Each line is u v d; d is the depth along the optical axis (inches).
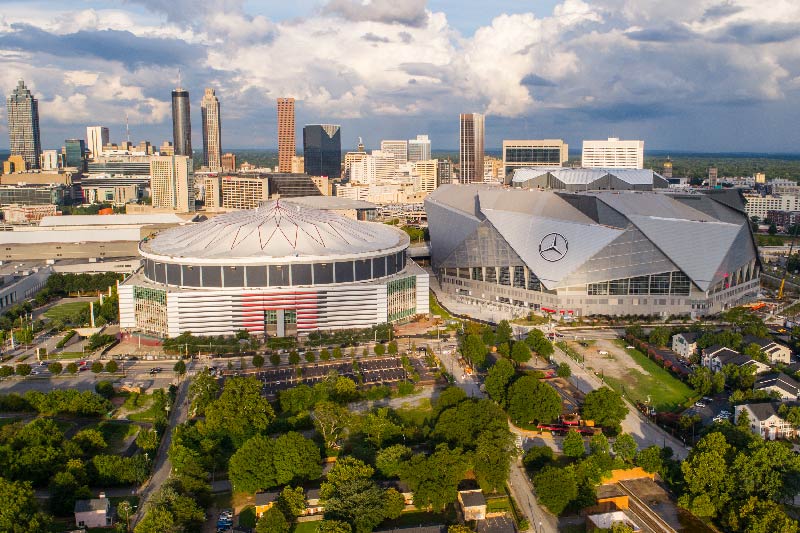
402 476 6786.4
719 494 6510.8
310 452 7027.6
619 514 6466.5
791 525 5733.3
